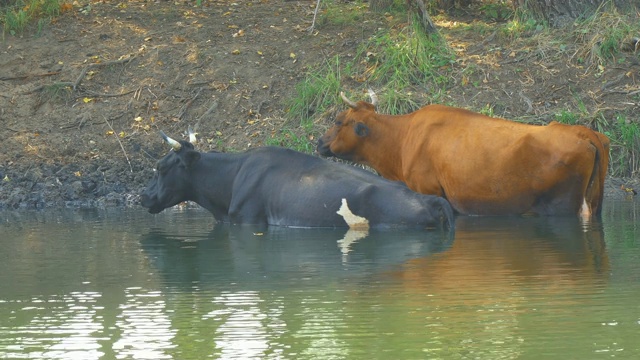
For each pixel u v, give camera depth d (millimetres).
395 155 17359
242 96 23125
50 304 9594
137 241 13961
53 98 23391
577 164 15406
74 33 25438
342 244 13156
